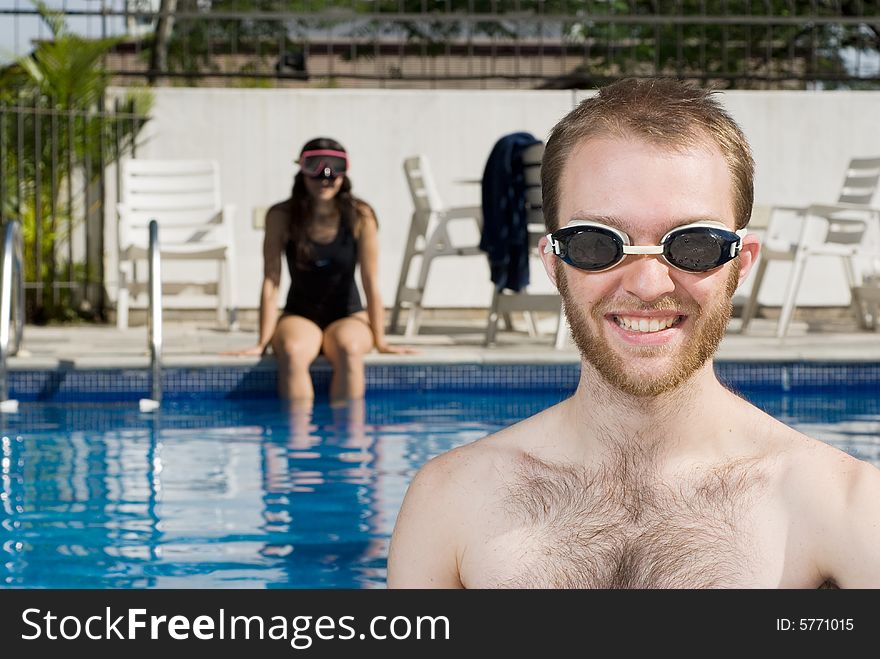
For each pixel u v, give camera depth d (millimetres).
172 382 5625
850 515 917
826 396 5703
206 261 8375
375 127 8594
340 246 5637
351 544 2893
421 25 15398
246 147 8516
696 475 957
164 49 9719
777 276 8586
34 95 8398
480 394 5793
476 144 8648
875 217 7473
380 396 5723
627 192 900
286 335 5520
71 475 3732
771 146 8766
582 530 966
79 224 8398
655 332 904
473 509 994
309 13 8508
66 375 5555
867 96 8797
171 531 3021
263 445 4258
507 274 6410
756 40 13203
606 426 960
